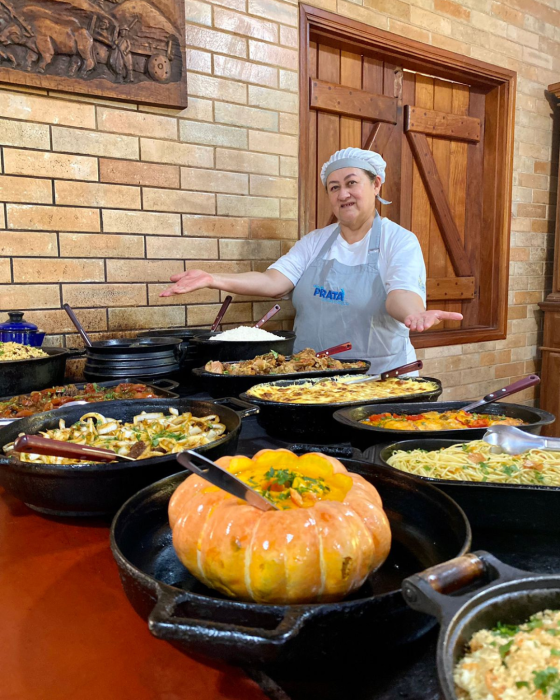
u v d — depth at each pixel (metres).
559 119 4.12
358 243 2.40
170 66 2.21
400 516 0.75
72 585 0.73
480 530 0.79
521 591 0.47
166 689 0.56
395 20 3.04
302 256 2.53
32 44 1.89
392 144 3.28
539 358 4.27
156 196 2.28
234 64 2.46
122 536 0.63
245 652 0.45
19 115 1.93
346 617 0.46
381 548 0.62
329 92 2.92
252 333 1.92
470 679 0.40
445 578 0.46
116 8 2.04
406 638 0.52
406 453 0.99
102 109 2.11
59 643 0.62
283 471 0.67
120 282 2.22
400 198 3.39
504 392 1.25
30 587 0.72
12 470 0.81
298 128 2.72
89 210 2.11
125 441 1.00
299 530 0.56
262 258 2.65
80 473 0.79
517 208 3.93
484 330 3.79
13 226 1.95
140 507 0.70
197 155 2.38
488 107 3.76
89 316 2.15
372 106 3.12
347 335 2.38
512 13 3.67
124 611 0.68
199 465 0.83
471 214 3.83
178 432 1.04
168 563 0.68
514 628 0.46
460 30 3.37
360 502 0.63
